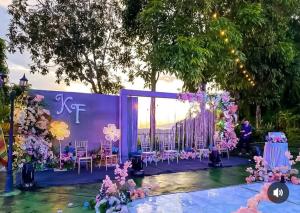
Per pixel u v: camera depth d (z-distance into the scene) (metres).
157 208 5.68
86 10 14.16
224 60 12.22
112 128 9.99
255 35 13.66
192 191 6.96
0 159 8.27
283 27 14.62
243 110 17.64
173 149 11.18
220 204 5.94
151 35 12.33
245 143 12.98
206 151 11.57
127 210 5.33
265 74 15.52
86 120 10.03
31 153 7.61
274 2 13.31
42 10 14.12
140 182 8.07
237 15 12.52
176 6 11.56
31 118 7.88
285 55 14.64
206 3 11.41
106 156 9.77
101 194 5.64
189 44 10.88
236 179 8.62
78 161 9.16
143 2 13.49
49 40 14.26
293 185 7.46
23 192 6.98
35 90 9.22
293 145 15.78
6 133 10.22
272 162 8.52
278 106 18.50
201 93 11.24
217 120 11.59
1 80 9.09
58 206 6.02
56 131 9.25
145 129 10.74
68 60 14.63
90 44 14.30
